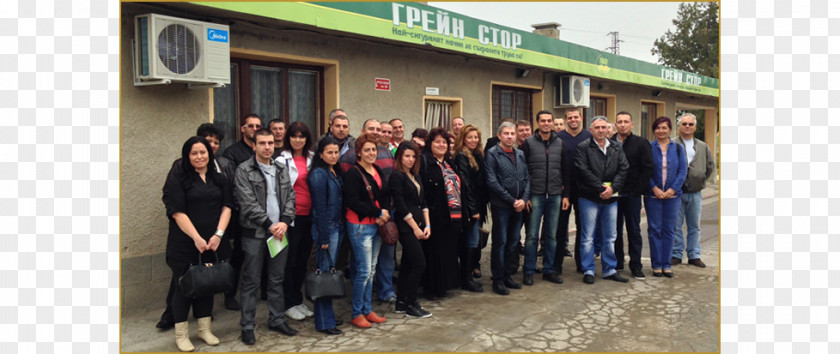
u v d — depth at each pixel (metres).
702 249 8.30
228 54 5.29
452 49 7.57
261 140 4.49
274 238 4.53
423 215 5.22
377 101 7.36
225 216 4.40
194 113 5.41
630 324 5.00
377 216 4.78
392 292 5.64
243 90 6.11
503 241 5.89
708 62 25.55
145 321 4.96
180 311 4.33
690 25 26.81
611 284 6.29
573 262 7.41
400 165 5.03
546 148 6.19
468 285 6.02
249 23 5.79
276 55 6.11
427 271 5.71
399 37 6.78
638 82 12.37
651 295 5.86
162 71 4.79
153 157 5.11
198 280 4.15
